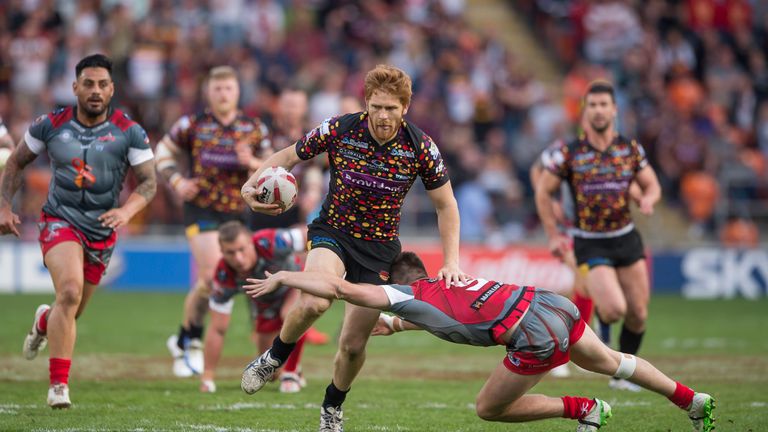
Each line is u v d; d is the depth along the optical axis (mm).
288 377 30672
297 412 26625
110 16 76500
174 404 27594
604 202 32094
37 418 24594
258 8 80500
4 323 46375
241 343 42938
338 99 73938
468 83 78312
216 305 30172
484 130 76938
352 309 22234
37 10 75062
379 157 22141
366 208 22562
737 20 88938
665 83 82750
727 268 68500
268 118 68062
